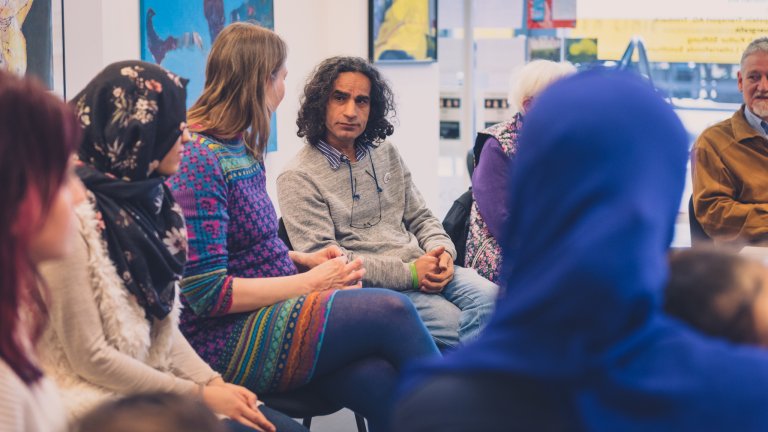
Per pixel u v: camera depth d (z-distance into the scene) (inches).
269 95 93.3
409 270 111.2
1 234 44.7
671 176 34.5
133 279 68.5
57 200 46.3
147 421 36.1
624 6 253.3
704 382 32.6
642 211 32.7
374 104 115.1
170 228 74.0
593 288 31.9
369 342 86.5
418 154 224.7
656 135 34.3
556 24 253.4
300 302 87.3
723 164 140.1
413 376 36.0
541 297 32.7
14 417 44.5
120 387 67.4
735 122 141.6
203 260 84.7
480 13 252.7
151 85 69.7
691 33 254.2
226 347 87.0
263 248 92.8
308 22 205.2
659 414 32.2
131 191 68.5
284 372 86.4
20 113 44.6
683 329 35.4
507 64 254.4
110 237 67.9
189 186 84.4
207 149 86.9
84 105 69.4
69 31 129.0
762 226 133.6
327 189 111.4
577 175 33.4
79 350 65.4
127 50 138.9
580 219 33.0
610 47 254.7
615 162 33.3
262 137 93.0
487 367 33.3
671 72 256.1
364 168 115.3
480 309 108.6
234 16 172.4
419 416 33.9
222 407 74.2
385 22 215.3
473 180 126.3
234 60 90.7
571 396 32.5
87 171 67.9
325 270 92.1
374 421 86.2
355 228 114.0
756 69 139.1
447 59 253.3
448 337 108.9
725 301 38.1
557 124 33.9
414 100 222.8
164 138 70.8
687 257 40.6
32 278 47.8
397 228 118.3
